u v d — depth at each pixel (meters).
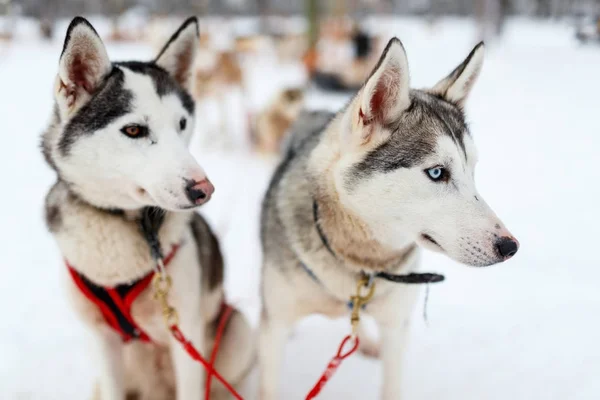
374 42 10.42
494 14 13.40
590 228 3.77
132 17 23.25
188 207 1.54
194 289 1.86
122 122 1.59
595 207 4.12
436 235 1.51
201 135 6.84
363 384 2.33
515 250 1.45
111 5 20.62
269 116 5.76
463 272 3.27
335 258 1.74
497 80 9.27
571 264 3.29
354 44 9.83
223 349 2.15
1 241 3.79
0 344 2.54
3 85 9.71
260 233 2.12
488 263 1.45
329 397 2.25
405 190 1.53
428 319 2.78
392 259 1.72
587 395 2.19
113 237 1.69
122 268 1.73
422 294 3.00
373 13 24.69
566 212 4.04
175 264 1.79
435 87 1.81
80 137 1.59
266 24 18.56
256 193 4.74
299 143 2.28
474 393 2.23
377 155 1.56
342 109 1.81
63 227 1.71
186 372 1.89
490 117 6.95
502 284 3.10
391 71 1.51
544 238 3.64
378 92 1.55
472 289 3.06
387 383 1.93
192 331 1.88
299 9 28.38
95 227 1.68
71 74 1.58
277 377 2.00
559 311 2.80
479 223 1.47
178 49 1.87
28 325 2.72
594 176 4.79
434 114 1.60
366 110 1.51
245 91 7.64
